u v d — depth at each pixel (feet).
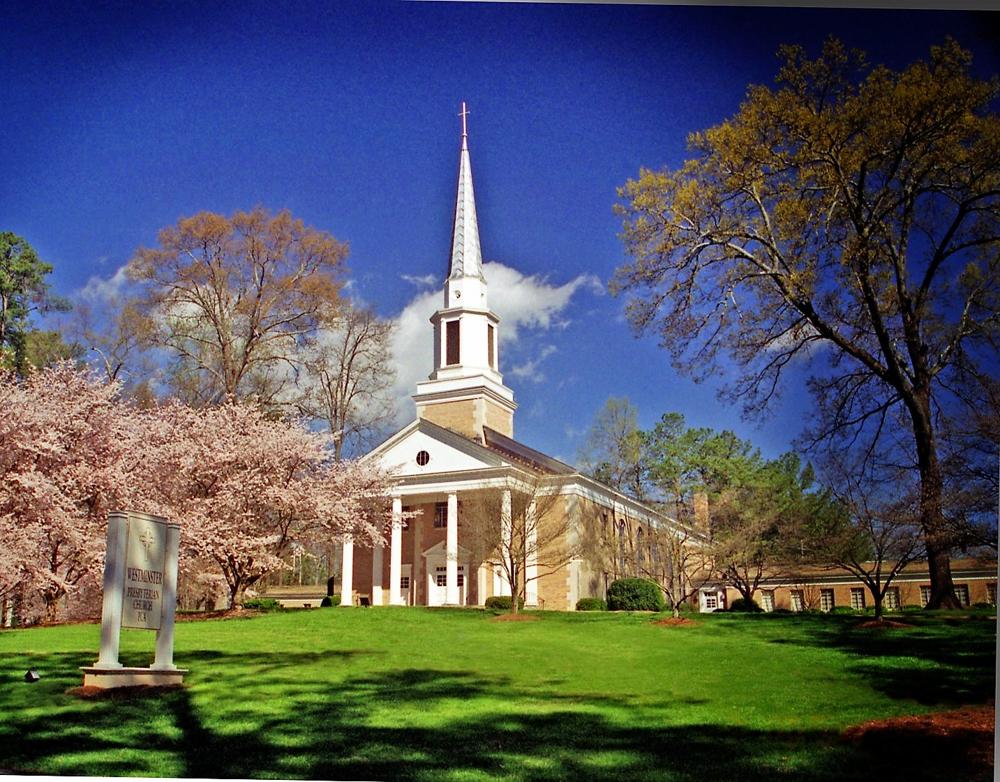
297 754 39.75
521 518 118.73
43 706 46.26
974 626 73.77
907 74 84.28
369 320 159.84
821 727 44.45
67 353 141.18
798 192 90.48
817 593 157.48
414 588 155.63
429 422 151.94
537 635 82.28
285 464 107.65
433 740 42.39
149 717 45.01
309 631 82.58
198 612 102.32
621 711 48.91
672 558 110.42
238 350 145.18
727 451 141.90
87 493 95.71
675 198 92.68
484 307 185.16
